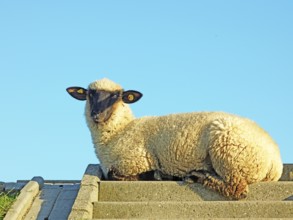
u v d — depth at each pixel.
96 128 19.11
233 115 18.23
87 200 16.05
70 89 19.92
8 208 16.53
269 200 16.94
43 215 16.97
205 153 17.72
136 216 16.20
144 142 18.56
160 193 17.22
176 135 18.08
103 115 18.78
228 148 17.11
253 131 17.38
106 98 19.09
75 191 18.47
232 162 17.03
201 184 17.30
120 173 18.66
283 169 19.92
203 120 18.05
